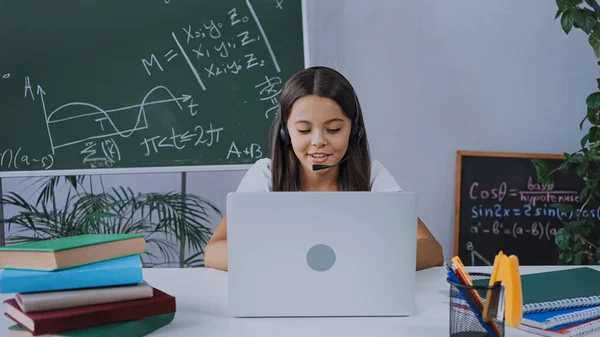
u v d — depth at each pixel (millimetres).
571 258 1936
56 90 2043
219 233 1392
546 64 2270
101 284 797
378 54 2227
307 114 1217
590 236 2209
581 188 2238
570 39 2268
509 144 2285
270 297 863
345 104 1234
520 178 2236
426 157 2270
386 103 2244
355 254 855
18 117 2039
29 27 2049
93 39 2057
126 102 2055
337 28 2211
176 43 2074
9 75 2039
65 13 2057
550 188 2234
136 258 866
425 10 2219
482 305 740
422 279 1123
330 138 1229
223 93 2080
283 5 2102
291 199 842
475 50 2244
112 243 859
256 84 2088
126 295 802
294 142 1256
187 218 2238
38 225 2230
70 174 2037
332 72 1273
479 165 2232
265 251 853
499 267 716
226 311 909
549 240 2232
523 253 2225
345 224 849
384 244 855
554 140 2299
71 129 2045
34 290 765
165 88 2066
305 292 862
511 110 2273
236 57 2088
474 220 2227
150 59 2066
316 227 849
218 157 2074
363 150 1373
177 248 2299
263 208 845
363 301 866
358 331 808
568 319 792
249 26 2092
